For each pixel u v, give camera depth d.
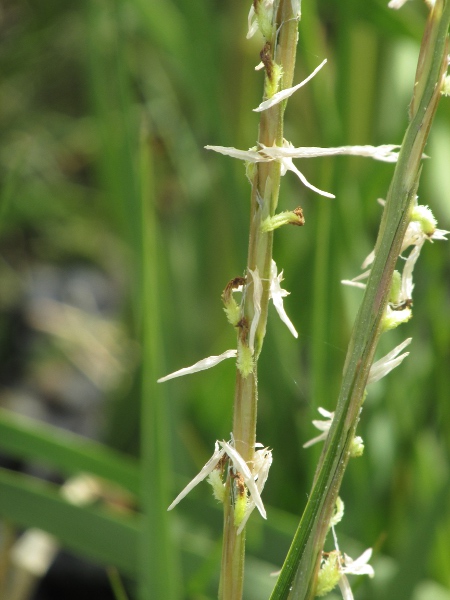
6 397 0.94
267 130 0.23
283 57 0.23
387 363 0.23
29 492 0.48
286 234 0.69
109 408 0.84
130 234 0.61
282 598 0.24
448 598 0.51
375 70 0.69
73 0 0.95
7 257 1.16
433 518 0.46
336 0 0.58
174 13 0.69
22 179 0.94
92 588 0.74
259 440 0.66
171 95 0.85
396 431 0.60
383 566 0.50
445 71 0.22
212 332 0.79
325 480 0.24
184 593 0.46
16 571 0.57
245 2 0.74
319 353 0.53
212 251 0.79
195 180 0.82
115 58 0.61
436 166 0.62
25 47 0.95
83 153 1.11
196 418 0.70
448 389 0.60
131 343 0.83
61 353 1.01
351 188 0.65
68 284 1.15
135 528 0.47
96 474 0.49
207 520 0.52
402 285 0.23
